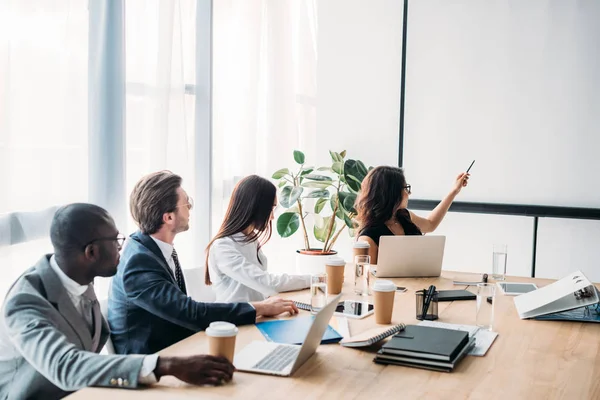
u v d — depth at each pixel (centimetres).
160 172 237
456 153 464
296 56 496
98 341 195
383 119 483
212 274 262
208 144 386
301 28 495
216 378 158
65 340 162
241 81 434
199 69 383
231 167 435
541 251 452
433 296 225
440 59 462
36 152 266
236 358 177
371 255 329
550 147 442
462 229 470
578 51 432
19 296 170
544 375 171
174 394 151
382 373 170
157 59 335
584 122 434
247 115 436
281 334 200
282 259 487
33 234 266
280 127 470
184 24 368
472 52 455
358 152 492
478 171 459
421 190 474
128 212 326
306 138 507
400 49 475
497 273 301
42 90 267
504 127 451
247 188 262
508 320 227
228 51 419
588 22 429
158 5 335
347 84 491
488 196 458
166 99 338
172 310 208
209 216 390
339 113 495
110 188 304
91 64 291
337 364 176
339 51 492
